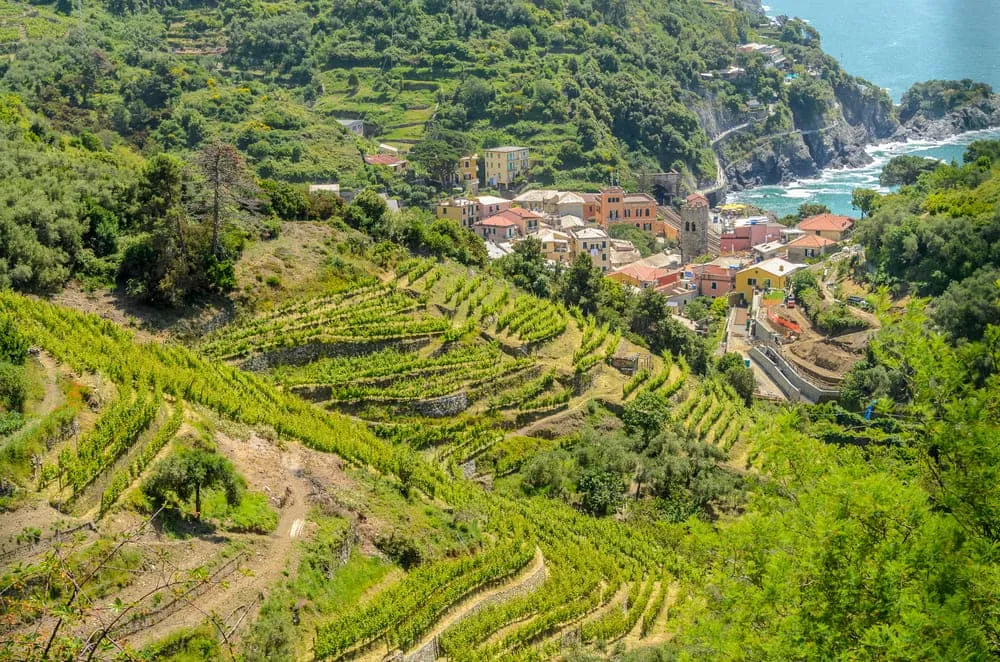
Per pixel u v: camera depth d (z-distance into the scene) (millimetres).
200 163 100625
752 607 34094
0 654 27672
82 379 63500
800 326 157125
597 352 111938
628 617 66688
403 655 54500
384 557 62219
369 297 104812
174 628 46406
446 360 96688
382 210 124938
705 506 89375
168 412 65500
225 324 92438
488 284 120375
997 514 33312
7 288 79938
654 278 179500
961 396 38656
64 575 28375
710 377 127312
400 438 85625
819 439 41844
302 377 88062
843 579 32438
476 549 68125
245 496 59812
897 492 33750
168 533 52906
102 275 91000
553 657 60469
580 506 86875
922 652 29312
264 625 48812
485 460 89625
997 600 31312
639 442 96250
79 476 52156
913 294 143875
